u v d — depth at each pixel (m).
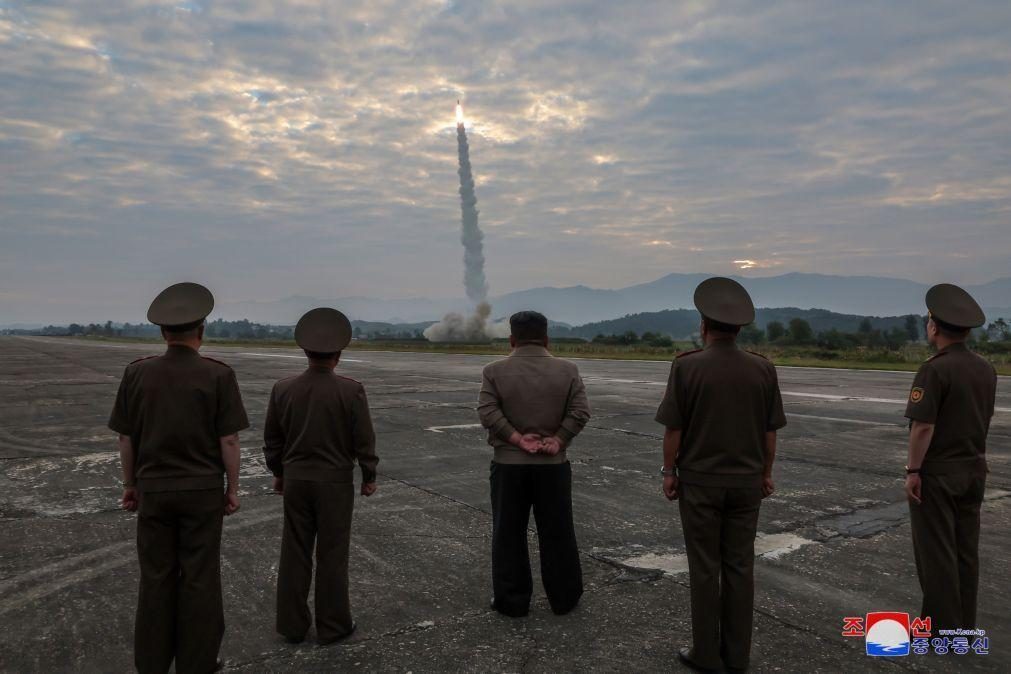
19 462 8.38
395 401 15.11
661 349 42.22
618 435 10.48
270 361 31.64
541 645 3.59
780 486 7.15
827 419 12.43
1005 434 10.81
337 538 3.65
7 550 5.04
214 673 3.28
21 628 3.76
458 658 3.45
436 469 7.97
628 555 5.00
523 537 3.97
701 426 3.32
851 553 5.03
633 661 3.42
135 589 4.33
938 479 3.51
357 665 3.38
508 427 3.83
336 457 3.65
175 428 3.13
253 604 4.12
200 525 3.21
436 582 4.47
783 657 3.46
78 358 35.84
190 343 3.26
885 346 41.25
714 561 3.34
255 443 9.67
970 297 3.52
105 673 3.30
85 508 6.22
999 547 5.16
